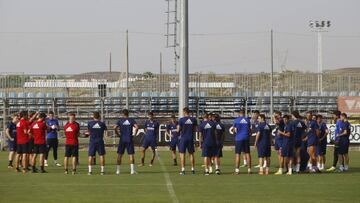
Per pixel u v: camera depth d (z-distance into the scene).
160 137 38.50
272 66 45.12
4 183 18.77
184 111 21.88
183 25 32.75
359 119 43.88
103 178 20.34
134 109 48.09
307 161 22.81
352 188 17.31
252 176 21.06
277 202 14.36
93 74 50.56
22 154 23.27
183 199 14.92
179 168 24.77
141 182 19.05
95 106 48.41
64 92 48.84
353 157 32.22
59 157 31.98
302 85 49.12
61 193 16.23
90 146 21.77
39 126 22.75
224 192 16.38
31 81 48.38
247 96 47.22
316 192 16.36
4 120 40.62
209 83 48.31
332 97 46.78
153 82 49.44
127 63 45.31
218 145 21.86
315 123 22.73
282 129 21.91
